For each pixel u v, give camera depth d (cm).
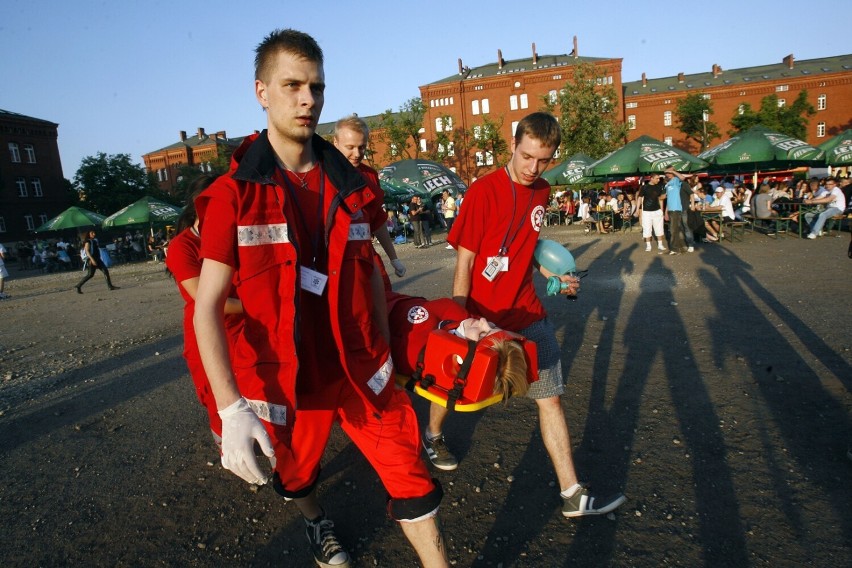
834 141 1767
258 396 182
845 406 379
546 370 271
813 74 6244
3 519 313
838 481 293
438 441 340
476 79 6053
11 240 4706
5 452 407
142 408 484
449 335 212
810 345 507
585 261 1185
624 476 315
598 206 1967
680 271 959
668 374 465
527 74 5931
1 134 4659
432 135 6206
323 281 183
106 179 5003
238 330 246
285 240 173
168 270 269
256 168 168
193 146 7506
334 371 197
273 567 262
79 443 416
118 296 1342
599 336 591
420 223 1888
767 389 417
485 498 304
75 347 762
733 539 254
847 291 711
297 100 171
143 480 352
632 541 258
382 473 198
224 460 150
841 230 1457
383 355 200
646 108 6656
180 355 656
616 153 1680
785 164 2070
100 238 4794
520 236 274
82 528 300
